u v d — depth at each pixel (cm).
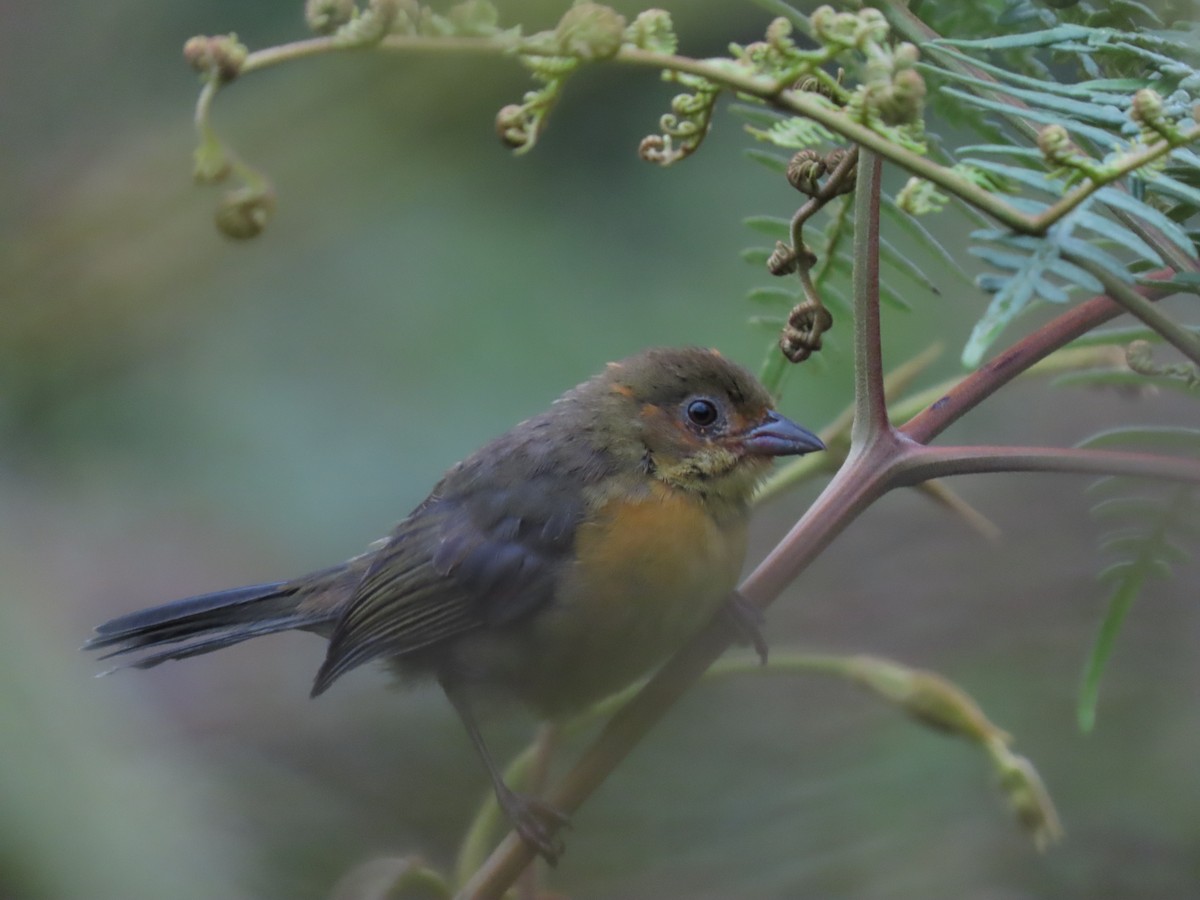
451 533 729
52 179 1217
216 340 1238
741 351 1183
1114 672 1005
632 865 951
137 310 1183
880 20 361
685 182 1277
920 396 644
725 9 1104
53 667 979
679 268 1235
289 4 1245
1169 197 428
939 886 882
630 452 714
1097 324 448
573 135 1277
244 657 1259
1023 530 1198
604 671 708
